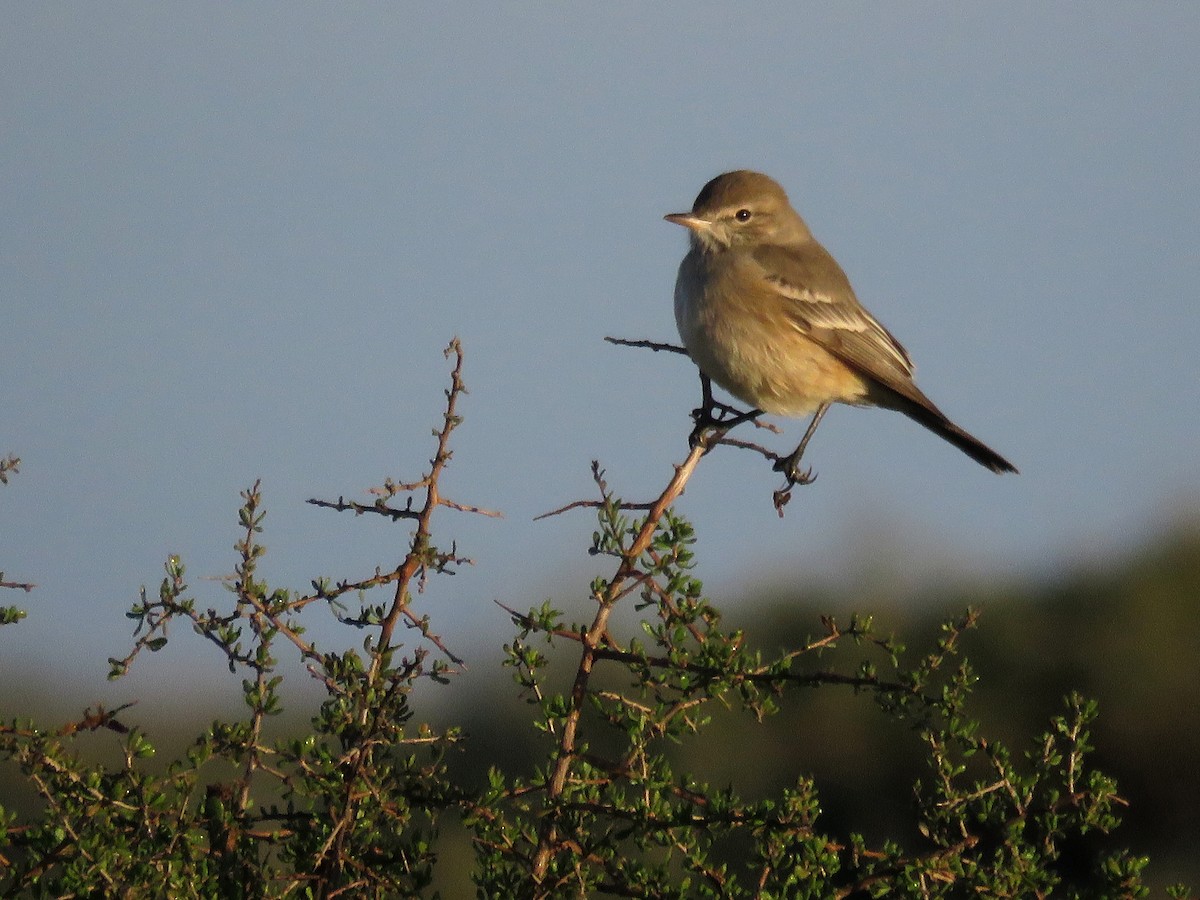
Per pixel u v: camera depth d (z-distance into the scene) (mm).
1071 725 9398
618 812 8555
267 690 8562
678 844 8719
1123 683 23031
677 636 8930
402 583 8789
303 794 8531
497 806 8898
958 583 24500
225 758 8586
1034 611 23906
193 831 8359
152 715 19344
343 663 8641
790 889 9641
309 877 8391
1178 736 22938
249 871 8430
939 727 9461
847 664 22547
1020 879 8734
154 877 8078
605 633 9094
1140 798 22734
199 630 8555
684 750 20906
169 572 8570
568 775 8883
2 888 8016
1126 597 23781
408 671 8703
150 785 8289
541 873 8539
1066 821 9070
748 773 20906
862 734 21656
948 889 8914
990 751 9219
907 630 23656
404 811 8633
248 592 8539
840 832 21359
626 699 8758
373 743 8500
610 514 9047
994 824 9367
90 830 8211
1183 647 23203
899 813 21328
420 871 8781
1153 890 20984
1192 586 23969
